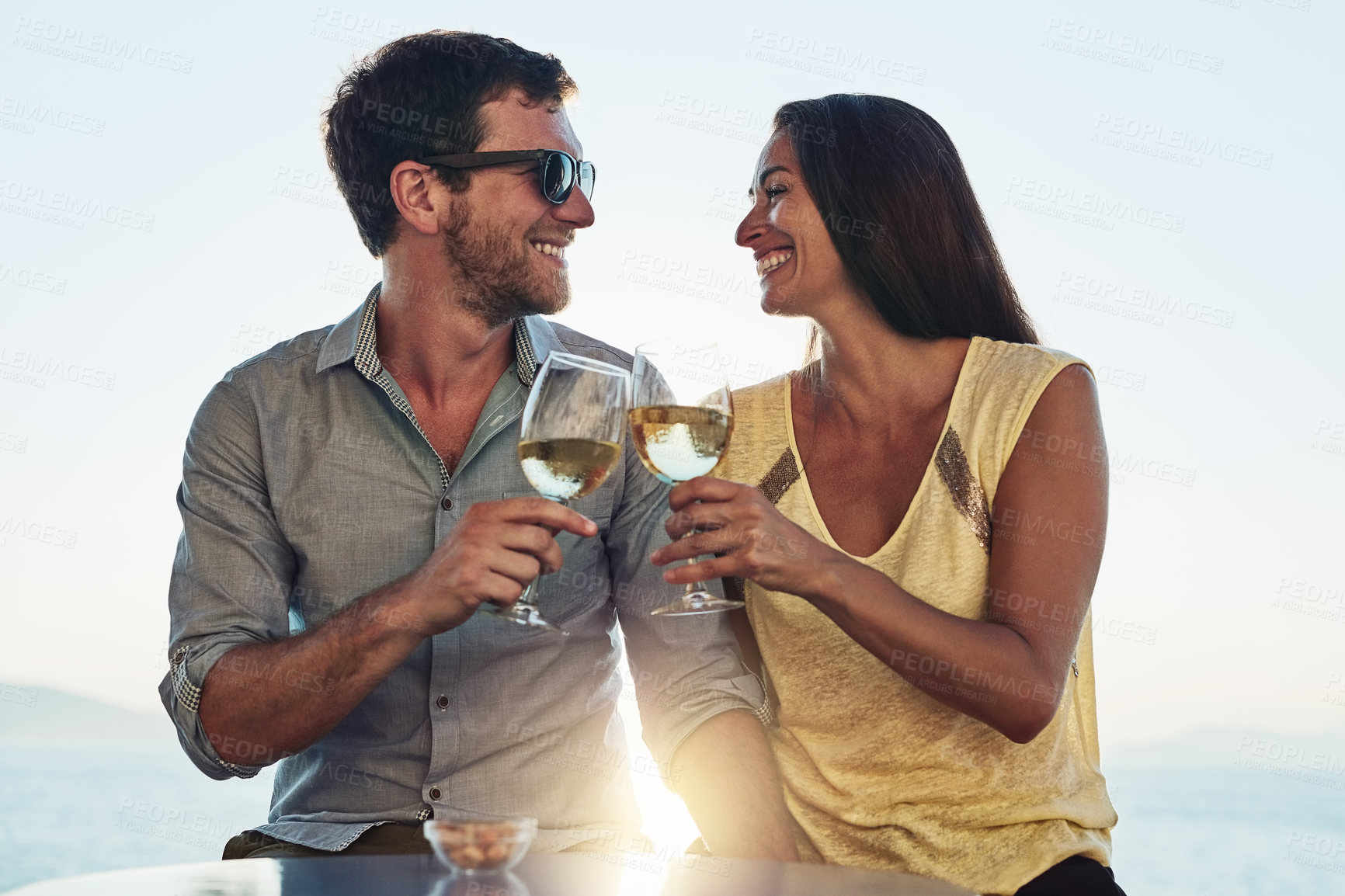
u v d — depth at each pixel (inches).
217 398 78.2
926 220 77.4
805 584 60.3
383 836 71.6
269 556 75.6
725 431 60.3
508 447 77.9
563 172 76.7
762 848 69.1
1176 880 552.7
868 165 76.9
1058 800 69.0
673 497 60.4
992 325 81.1
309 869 46.1
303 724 63.8
